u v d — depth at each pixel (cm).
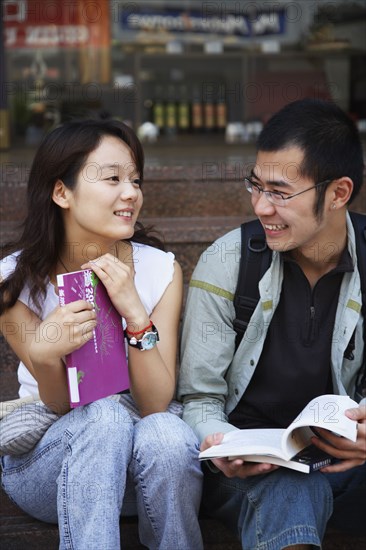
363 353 263
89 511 229
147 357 249
